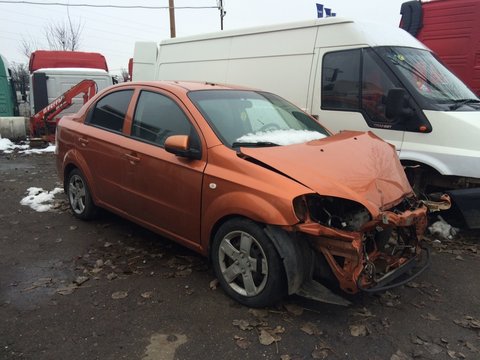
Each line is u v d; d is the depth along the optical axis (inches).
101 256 172.2
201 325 126.0
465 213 184.5
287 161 132.0
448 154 187.8
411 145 198.7
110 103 194.9
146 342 117.9
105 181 187.8
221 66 287.1
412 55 221.6
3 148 482.6
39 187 289.0
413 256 142.3
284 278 127.8
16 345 115.3
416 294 148.0
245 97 176.7
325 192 121.3
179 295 142.3
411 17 351.6
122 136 179.5
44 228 203.3
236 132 151.6
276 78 256.2
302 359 112.5
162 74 331.6
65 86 573.9
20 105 727.1
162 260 168.7
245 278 133.7
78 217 214.1
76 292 143.5
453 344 120.6
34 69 628.1
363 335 123.1
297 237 125.6
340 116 226.4
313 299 132.3
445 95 207.9
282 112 179.6
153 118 169.2
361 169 136.1
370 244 130.8
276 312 132.9
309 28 241.0
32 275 155.2
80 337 119.3
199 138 147.9
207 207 141.8
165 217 159.8
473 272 166.1
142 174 165.3
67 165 213.8
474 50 322.0
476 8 317.1
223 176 136.3
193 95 161.9
